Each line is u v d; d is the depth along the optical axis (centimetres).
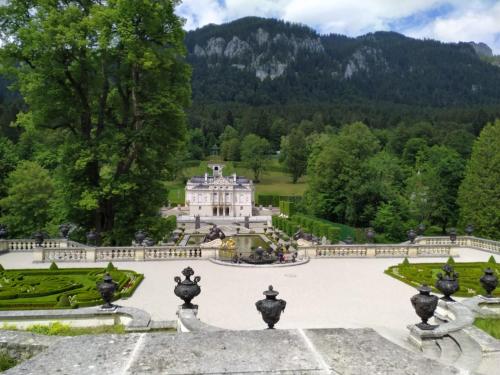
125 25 3475
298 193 14262
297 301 2242
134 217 4038
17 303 2088
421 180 7338
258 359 555
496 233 5834
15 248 3647
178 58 4134
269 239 7856
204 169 16638
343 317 1978
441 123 14075
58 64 3625
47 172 5703
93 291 2331
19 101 12144
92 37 3575
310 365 543
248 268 3081
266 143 16388
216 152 19762
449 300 1961
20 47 3534
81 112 3866
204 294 2367
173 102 3794
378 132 14500
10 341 936
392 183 8512
